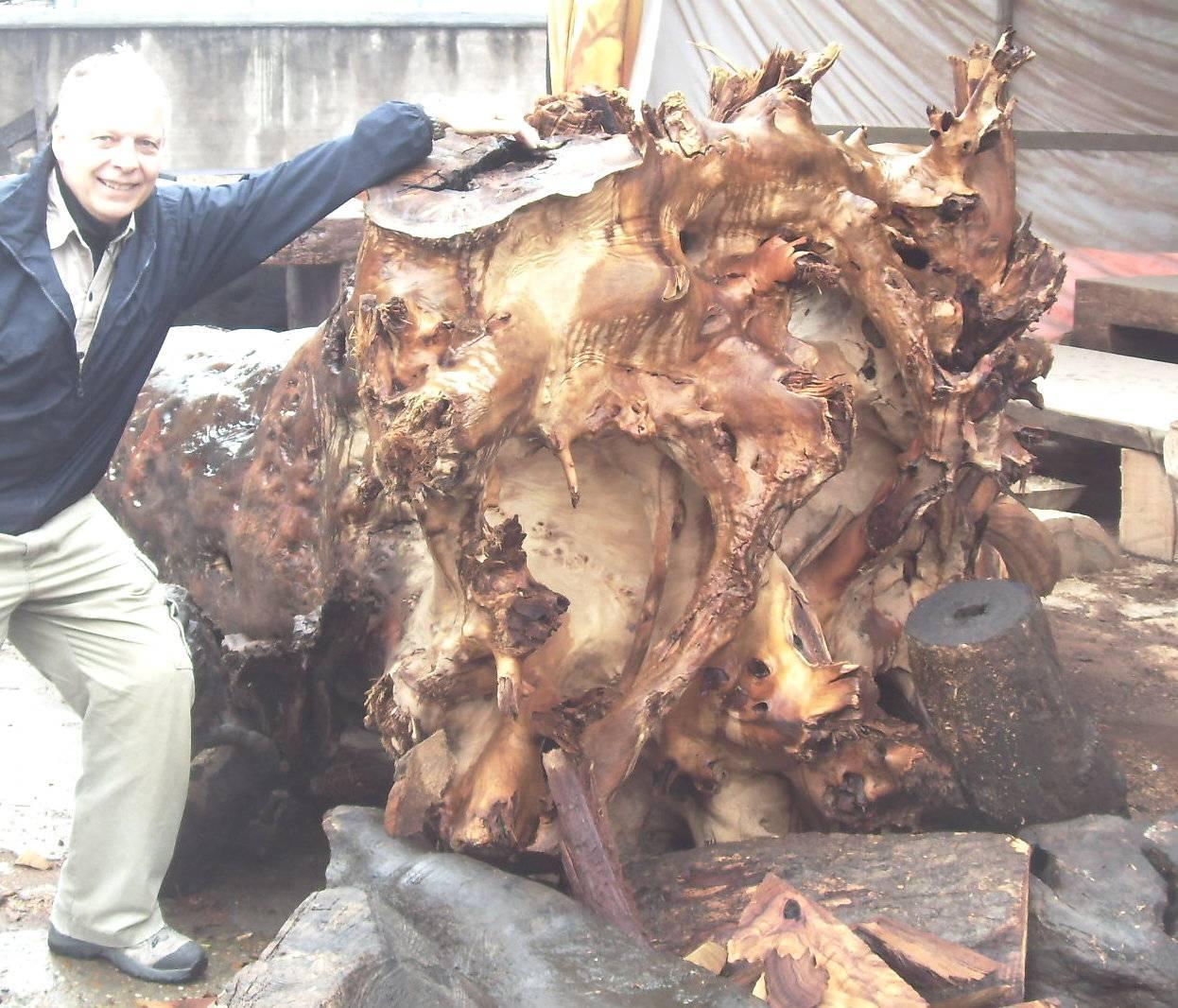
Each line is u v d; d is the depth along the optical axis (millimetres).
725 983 2416
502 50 16016
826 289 3441
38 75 15219
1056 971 2777
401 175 3010
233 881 4043
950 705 3139
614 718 2982
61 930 3582
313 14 15609
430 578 3379
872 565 3566
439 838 2971
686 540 3166
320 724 3818
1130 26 9555
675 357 3000
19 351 3066
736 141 3100
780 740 3092
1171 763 4254
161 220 3201
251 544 3721
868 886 2857
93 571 3402
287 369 3756
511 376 2689
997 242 3537
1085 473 7125
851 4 9602
